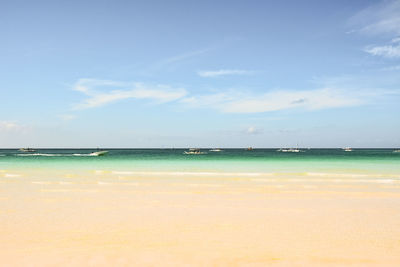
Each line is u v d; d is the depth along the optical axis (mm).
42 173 23828
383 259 6562
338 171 26172
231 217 10133
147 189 15820
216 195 14133
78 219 9805
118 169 28203
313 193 14703
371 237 8109
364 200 13023
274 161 45656
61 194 14273
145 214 10500
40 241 7652
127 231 8547
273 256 6703
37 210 11039
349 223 9477
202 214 10508
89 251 6949
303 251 7043
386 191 15289
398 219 9969
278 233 8445
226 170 27297
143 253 6848
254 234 8328
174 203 12312
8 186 16703
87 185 17156
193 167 31219
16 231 8484
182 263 6273
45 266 6031
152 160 49094
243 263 6297
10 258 6477
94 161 44469
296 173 24125
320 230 8742
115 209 11234
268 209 11305
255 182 18547
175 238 7945
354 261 6434
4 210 11031
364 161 45219
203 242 7648
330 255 6789
